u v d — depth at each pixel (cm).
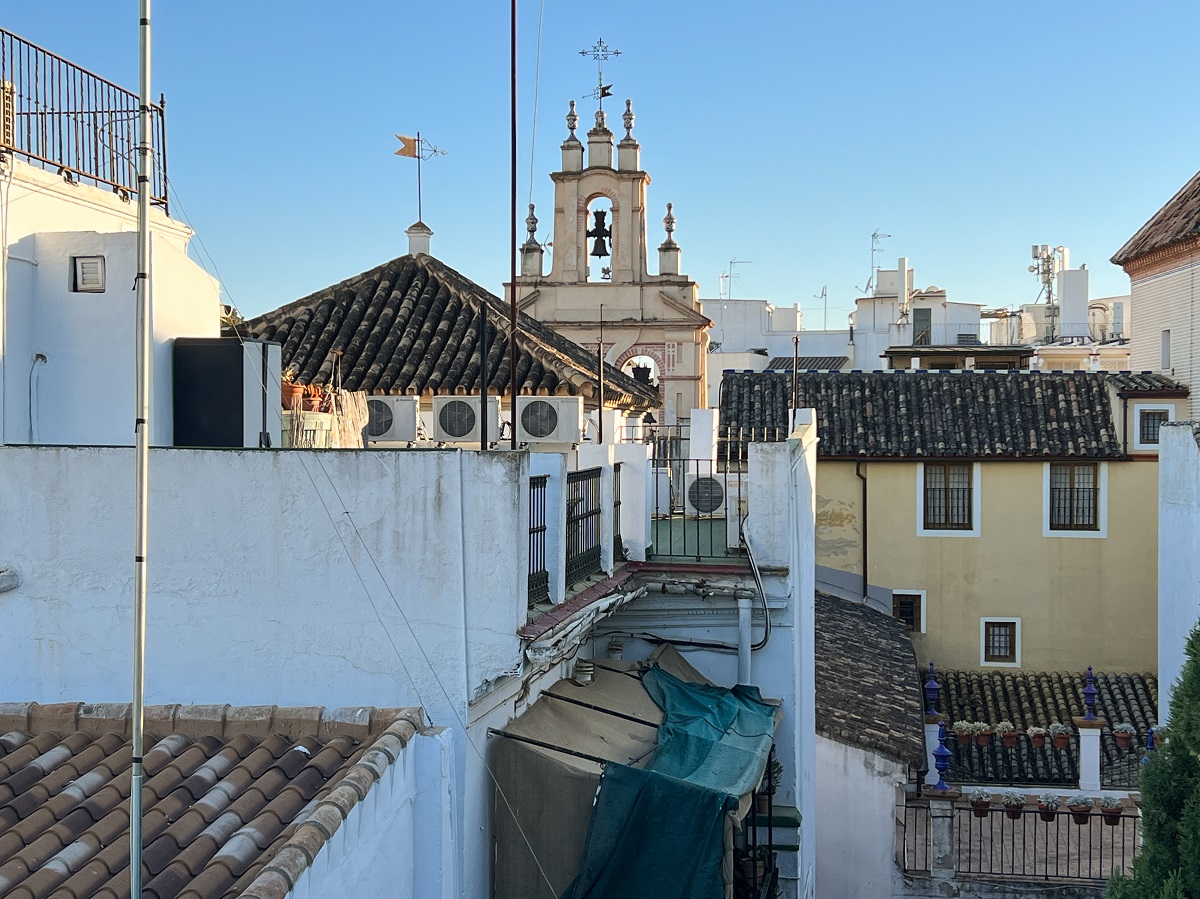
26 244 980
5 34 977
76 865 615
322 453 770
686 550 1225
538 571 867
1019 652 2672
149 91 556
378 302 1906
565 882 790
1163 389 2659
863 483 2709
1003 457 2650
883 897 1692
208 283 1116
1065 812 1764
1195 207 2808
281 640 772
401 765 709
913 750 1689
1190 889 894
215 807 669
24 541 785
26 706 761
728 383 2919
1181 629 2034
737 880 995
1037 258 5084
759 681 1141
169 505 779
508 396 1627
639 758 859
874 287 5653
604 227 3494
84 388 987
